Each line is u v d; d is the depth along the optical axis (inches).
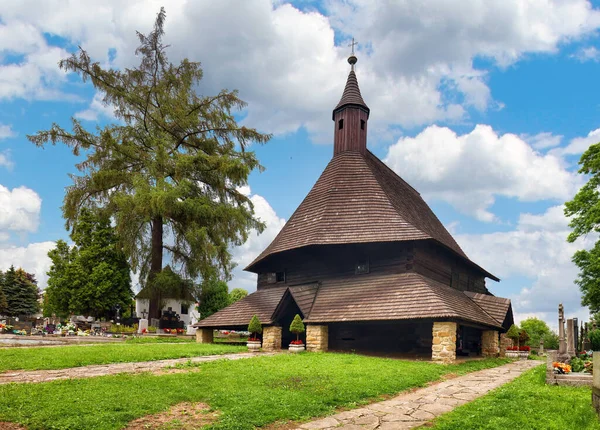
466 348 995.3
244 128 1277.1
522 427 316.5
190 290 1202.0
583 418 335.6
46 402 339.9
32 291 2266.2
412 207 1146.0
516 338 965.8
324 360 632.4
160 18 1238.9
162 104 1213.1
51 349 667.4
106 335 1027.9
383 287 826.8
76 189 1161.4
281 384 447.2
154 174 1143.6
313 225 954.7
